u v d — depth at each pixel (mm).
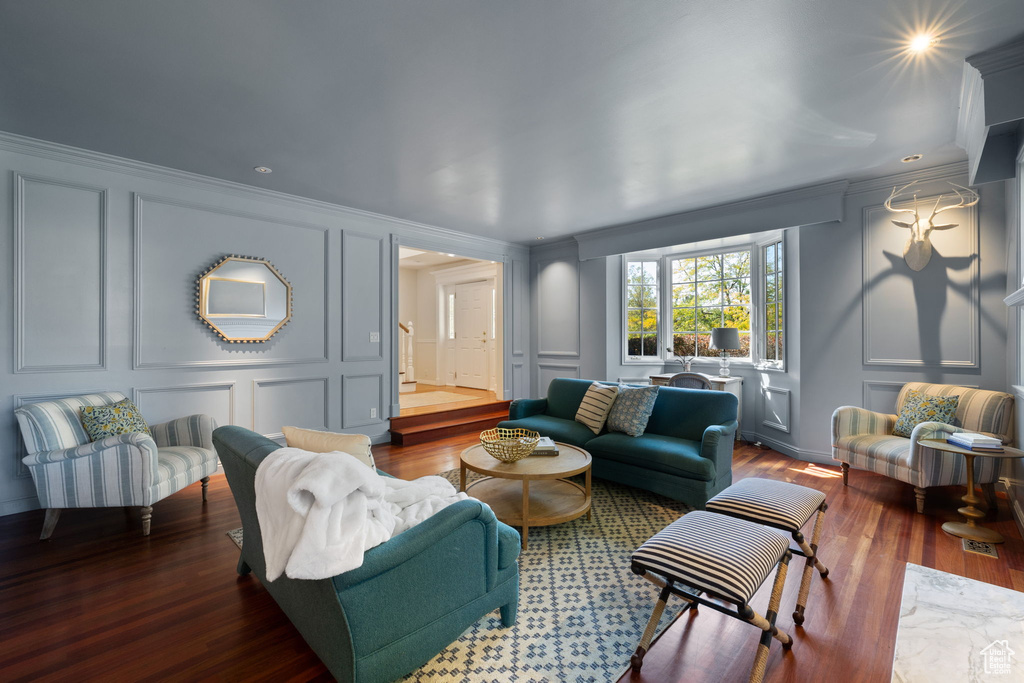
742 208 4441
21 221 3018
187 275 3717
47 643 1783
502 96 2477
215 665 1672
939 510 3082
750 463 4215
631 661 1649
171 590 2158
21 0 1729
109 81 2320
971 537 2629
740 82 2344
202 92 2430
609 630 1873
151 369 3545
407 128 2850
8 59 2123
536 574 2320
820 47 2061
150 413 3549
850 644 1774
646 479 3326
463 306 8352
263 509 1485
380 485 1488
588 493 2971
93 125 2820
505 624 1892
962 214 3510
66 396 3184
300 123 2781
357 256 4816
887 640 1796
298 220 4367
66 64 2172
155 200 3549
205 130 2887
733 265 5375
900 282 3758
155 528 2846
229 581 2240
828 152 3258
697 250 5609
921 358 3678
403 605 1489
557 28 1926
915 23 1901
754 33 1964
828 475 3846
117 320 3393
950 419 3189
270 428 4203
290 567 1237
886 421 3602
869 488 3525
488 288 7863
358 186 3982
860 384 3961
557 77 2293
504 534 1857
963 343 3518
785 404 4531
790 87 2393
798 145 3127
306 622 1595
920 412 3316
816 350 4184
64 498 2658
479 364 8031
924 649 1739
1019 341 3012
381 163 3430
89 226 3273
